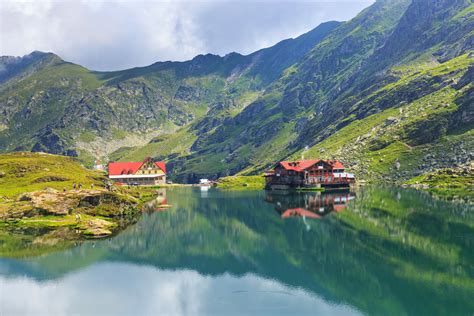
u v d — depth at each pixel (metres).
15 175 170.50
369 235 95.81
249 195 199.25
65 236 99.12
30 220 111.88
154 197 196.50
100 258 83.19
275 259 81.75
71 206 121.44
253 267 76.94
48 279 70.75
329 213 128.62
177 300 61.47
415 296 60.22
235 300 61.34
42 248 89.19
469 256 77.06
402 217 115.19
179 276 72.50
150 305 59.91
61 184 155.50
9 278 70.88
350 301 59.69
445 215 115.88
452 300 58.59
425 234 94.38
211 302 60.66
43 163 192.75
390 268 72.19
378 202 146.38
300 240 95.62
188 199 186.25
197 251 89.50
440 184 181.62
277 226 113.81
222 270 75.81
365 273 70.31
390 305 57.84
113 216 126.12
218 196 198.25
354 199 159.50
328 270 72.94
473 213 118.06
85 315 56.31
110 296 63.12
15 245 90.94
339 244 89.56
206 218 132.00
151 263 80.12
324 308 57.69
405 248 83.56
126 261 81.44
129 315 56.66
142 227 116.31
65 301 61.25
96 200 128.25
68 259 82.00
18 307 59.09
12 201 126.12
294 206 150.25
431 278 66.69
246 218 129.88
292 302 60.00
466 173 187.00
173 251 89.31
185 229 114.06
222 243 96.62
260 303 59.94
